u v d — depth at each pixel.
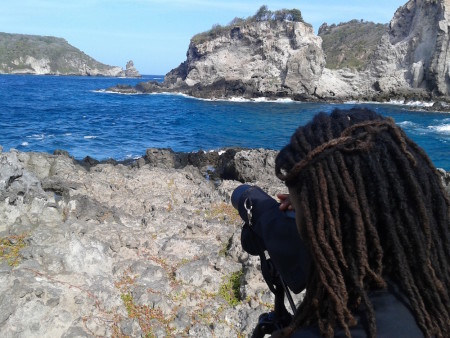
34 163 9.55
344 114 1.18
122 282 4.85
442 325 1.05
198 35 66.19
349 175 1.08
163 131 28.88
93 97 58.88
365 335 1.02
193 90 61.69
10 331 3.76
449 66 49.25
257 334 1.58
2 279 4.13
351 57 73.94
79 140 24.03
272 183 10.59
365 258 1.06
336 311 1.05
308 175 1.12
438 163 20.55
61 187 7.78
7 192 5.88
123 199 7.62
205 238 6.23
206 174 14.07
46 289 4.11
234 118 36.94
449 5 50.25
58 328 3.92
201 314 4.58
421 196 1.06
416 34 52.88
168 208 7.41
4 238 5.16
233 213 7.53
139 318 4.40
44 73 193.00
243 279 4.99
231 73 61.41
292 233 1.37
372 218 1.07
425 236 1.07
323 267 1.08
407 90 51.53
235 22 65.50
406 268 1.06
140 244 5.70
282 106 47.78
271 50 59.19
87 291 4.37
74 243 4.77
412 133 28.92
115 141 24.27
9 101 49.16
